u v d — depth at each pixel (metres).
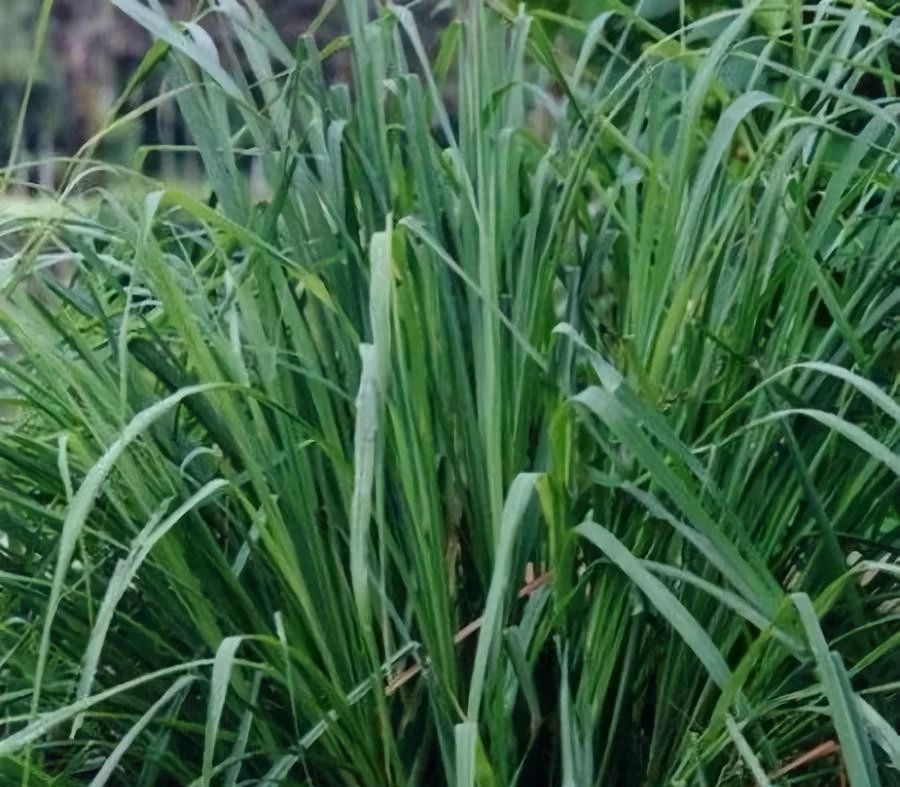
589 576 2.01
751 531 2.11
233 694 2.10
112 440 2.06
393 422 2.01
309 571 2.08
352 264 2.14
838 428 1.91
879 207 2.27
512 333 2.10
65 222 2.16
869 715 1.86
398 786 2.01
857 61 2.21
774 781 2.03
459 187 2.19
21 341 2.11
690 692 2.07
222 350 2.09
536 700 2.01
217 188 2.21
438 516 2.04
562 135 2.23
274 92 2.23
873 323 2.13
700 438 2.05
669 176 2.26
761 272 2.12
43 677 2.17
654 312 2.12
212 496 2.07
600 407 1.91
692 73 2.47
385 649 1.97
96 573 2.16
